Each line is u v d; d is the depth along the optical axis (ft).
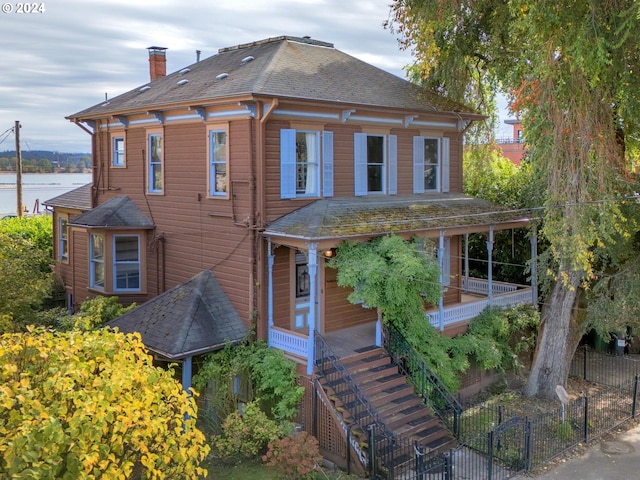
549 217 48.67
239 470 38.68
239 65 57.82
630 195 50.96
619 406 54.95
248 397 46.55
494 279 79.00
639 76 44.88
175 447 25.84
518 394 57.16
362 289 47.39
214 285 53.06
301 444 38.29
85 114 67.26
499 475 41.04
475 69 80.33
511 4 44.73
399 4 69.77
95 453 21.56
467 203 64.44
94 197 69.82
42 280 52.08
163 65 76.59
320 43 66.64
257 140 48.96
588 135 45.29
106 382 23.73
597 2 40.63
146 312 51.96
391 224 51.78
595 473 42.04
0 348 23.44
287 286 52.49
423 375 47.67
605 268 58.95
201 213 55.01
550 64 43.34
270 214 50.16
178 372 49.96
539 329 58.59
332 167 55.06
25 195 215.92
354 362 48.14
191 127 55.36
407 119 60.70
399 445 41.14
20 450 19.90
